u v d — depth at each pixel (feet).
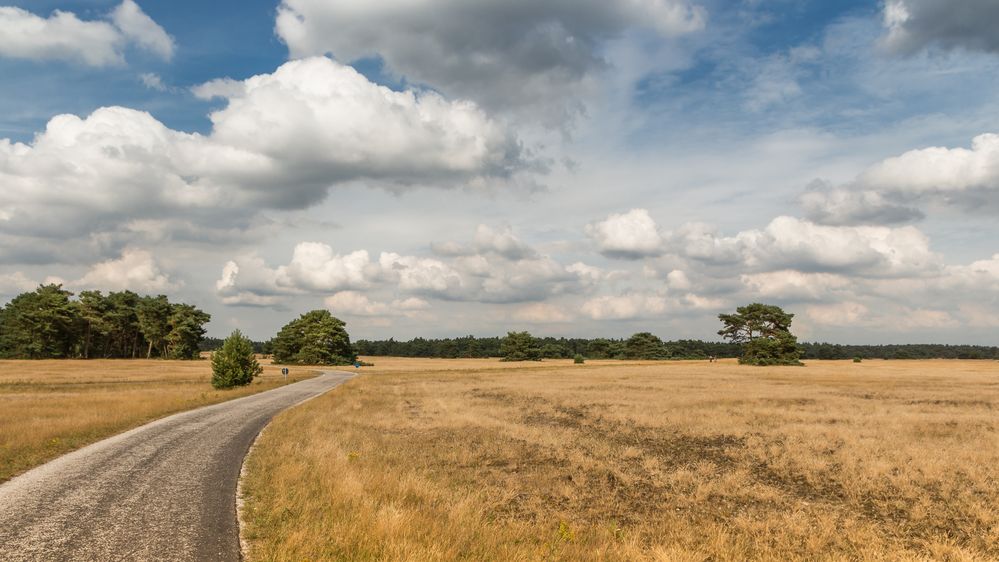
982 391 135.95
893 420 80.53
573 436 70.44
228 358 135.54
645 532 35.24
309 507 33.27
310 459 48.11
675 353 577.43
